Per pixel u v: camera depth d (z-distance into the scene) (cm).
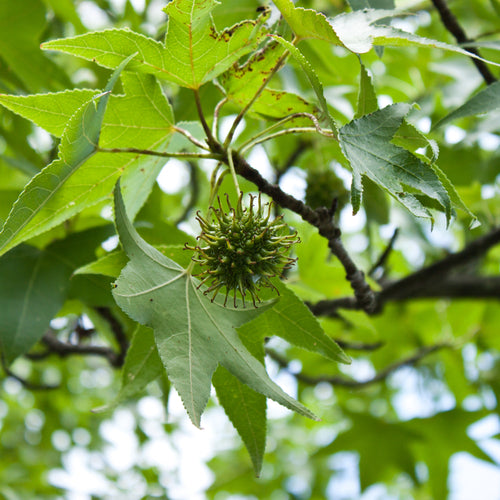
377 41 184
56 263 265
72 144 181
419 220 435
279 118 248
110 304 266
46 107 195
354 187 159
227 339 187
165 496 569
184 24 191
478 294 460
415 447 500
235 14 348
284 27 210
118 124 216
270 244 203
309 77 166
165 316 181
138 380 215
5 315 247
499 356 555
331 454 489
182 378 172
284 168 413
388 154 171
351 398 587
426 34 459
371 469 481
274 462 689
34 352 421
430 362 565
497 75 412
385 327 516
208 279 202
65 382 588
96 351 385
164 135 225
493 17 441
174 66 206
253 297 198
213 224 211
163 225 289
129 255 182
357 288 255
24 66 343
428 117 420
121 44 195
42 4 334
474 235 449
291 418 752
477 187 429
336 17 200
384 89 472
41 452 616
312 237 350
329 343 207
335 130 161
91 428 646
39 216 210
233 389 207
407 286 407
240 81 225
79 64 434
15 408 679
